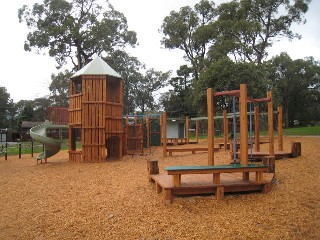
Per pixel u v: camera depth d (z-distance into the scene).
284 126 52.81
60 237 4.71
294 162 9.80
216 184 6.11
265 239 4.39
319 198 5.98
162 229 4.79
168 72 59.88
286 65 50.19
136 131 18.17
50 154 14.79
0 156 19.69
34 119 58.56
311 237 4.45
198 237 4.48
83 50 40.06
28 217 5.73
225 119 15.88
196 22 44.00
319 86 54.84
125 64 51.28
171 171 5.82
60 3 36.91
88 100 14.02
